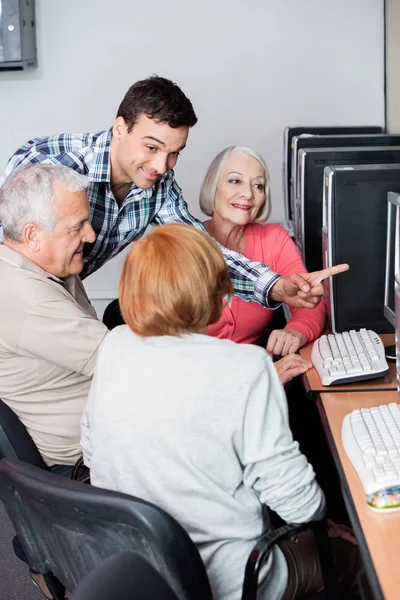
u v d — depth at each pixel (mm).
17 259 1850
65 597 1668
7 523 2760
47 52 4012
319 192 2818
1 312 1831
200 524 1394
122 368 1440
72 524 1332
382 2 3887
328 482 2375
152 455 1388
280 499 1404
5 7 3693
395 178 2221
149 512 1224
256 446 1385
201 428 1376
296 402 2479
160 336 1438
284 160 3861
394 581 1166
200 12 3945
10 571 2488
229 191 2518
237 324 2535
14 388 1881
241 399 1380
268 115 4051
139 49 3998
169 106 2062
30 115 4102
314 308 2346
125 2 3947
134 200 2359
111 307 2588
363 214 2248
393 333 2301
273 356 2572
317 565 1531
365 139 3260
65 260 1896
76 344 1825
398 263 1970
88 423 1593
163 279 1392
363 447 1498
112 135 2213
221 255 1449
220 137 4082
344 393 1894
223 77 4012
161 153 2131
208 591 1285
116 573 975
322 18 3932
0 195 1879
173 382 1393
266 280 2320
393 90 3713
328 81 4004
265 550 1361
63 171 1876
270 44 3973
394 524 1318
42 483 1315
